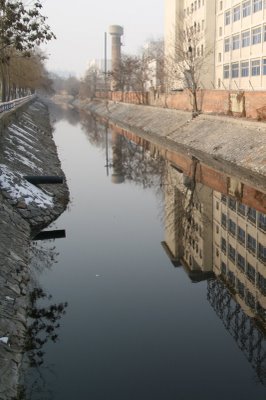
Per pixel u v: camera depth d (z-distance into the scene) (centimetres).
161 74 8381
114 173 3669
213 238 2117
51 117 9238
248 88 5462
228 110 4188
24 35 2438
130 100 9256
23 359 1107
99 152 4816
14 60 5775
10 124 3588
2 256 1470
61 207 2450
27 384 1012
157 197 2867
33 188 2323
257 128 3294
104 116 10125
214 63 6631
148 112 7131
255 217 2300
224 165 3309
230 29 5928
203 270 1733
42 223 2080
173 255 1862
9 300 1259
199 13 6912
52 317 1330
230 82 6028
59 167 3500
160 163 3975
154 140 5344
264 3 4900
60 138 6038
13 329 1148
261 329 1283
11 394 938
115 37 14388
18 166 2548
